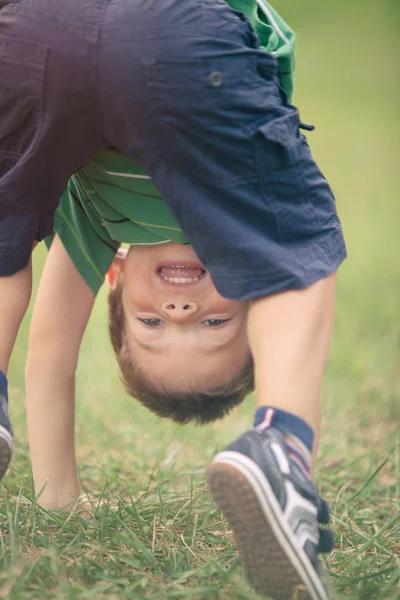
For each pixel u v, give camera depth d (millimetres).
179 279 3021
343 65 22250
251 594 2559
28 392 3445
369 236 10820
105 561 2953
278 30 2963
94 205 3072
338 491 4117
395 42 24641
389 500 3988
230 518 2385
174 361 3090
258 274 2598
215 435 5297
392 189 13312
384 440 5082
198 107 2486
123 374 3262
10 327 2719
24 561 2801
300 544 2383
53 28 2516
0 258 2684
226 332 3074
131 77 2471
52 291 3396
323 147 15867
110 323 3352
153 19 2482
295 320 2596
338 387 6082
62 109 2547
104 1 2525
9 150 2688
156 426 5461
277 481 2367
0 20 2584
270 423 2488
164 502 3623
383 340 7145
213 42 2500
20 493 3363
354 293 8438
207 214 2566
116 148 2803
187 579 2840
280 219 2619
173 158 2547
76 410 5594
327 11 27422
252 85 2557
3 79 2580
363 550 3182
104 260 3340
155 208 2906
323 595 2434
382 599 2723
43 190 2693
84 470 4434
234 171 2564
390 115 18266
